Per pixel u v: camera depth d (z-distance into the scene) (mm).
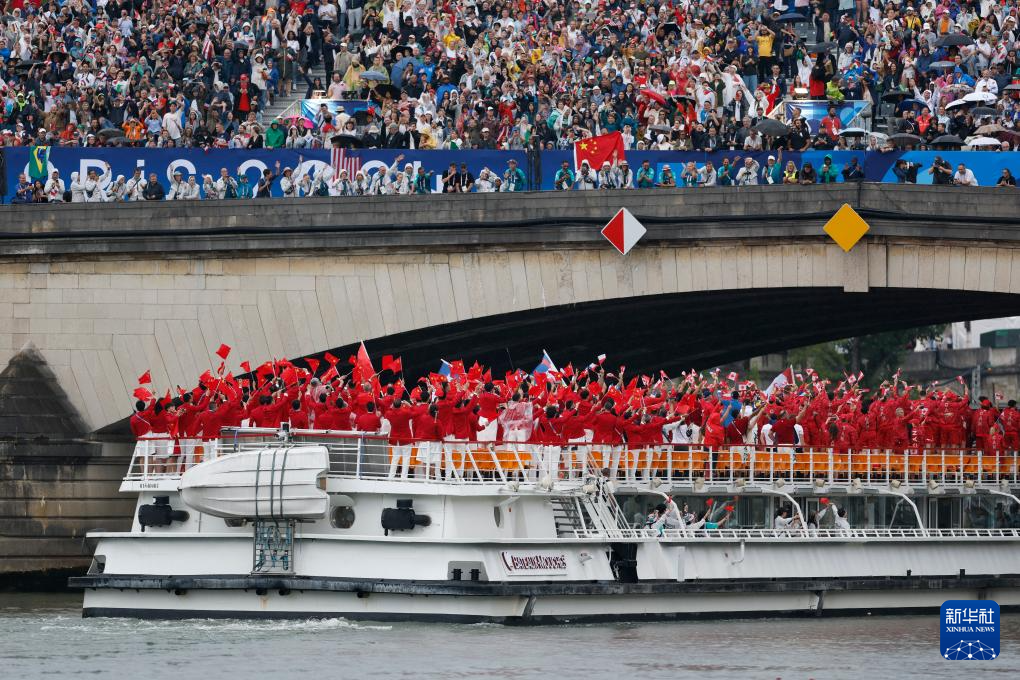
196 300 169375
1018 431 165250
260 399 136625
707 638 129500
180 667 112188
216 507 129750
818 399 155250
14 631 127375
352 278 168750
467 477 135500
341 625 128875
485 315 167875
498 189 172125
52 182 172875
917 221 163625
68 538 168625
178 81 196875
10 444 167375
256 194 171500
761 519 150750
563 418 140500
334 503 131500
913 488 155250
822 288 166250
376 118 187375
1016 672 116938
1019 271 163750
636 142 185250
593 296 167250
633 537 139625
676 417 147250
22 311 170875
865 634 134625
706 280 166500
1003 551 161250
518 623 131000
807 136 184750
